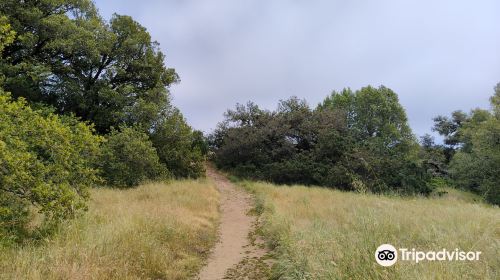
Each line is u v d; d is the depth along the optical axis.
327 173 28.48
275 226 9.36
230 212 14.74
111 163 18.12
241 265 7.36
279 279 5.93
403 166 29.06
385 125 40.69
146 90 28.64
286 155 33.06
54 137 7.97
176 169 26.64
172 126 26.75
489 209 11.22
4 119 7.36
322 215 10.73
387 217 7.53
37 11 21.67
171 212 10.52
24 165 6.62
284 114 36.59
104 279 5.14
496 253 5.00
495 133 28.89
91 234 6.47
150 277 5.96
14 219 6.40
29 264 5.06
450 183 36.25
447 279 3.73
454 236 6.02
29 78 22.12
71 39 22.56
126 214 8.85
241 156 35.31
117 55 27.19
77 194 8.37
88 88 26.42
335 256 5.11
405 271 3.96
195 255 7.98
